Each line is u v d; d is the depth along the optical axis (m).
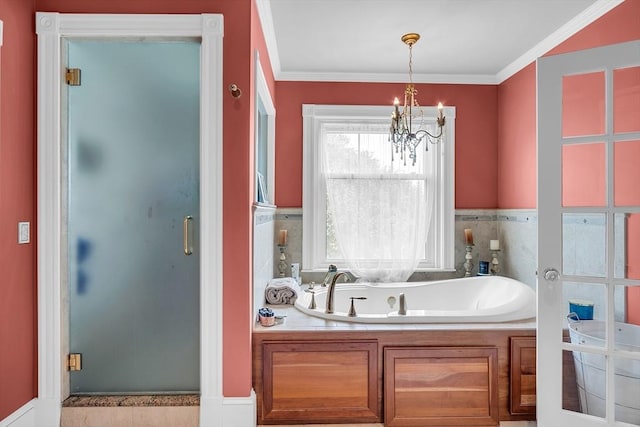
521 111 3.26
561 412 1.96
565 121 1.99
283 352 2.12
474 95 3.65
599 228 1.94
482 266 3.50
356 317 2.29
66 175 2.05
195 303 2.08
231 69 2.02
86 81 2.06
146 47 2.07
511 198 3.43
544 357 1.99
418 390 2.12
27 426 1.90
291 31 2.75
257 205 2.16
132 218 2.07
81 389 2.07
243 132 2.02
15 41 1.84
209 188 1.99
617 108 1.91
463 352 2.13
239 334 2.02
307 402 2.12
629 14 2.20
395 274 3.50
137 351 2.08
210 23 1.98
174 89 2.07
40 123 1.97
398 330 2.14
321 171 3.61
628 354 1.82
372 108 3.58
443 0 2.35
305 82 3.57
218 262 1.99
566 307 1.97
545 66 1.99
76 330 2.07
